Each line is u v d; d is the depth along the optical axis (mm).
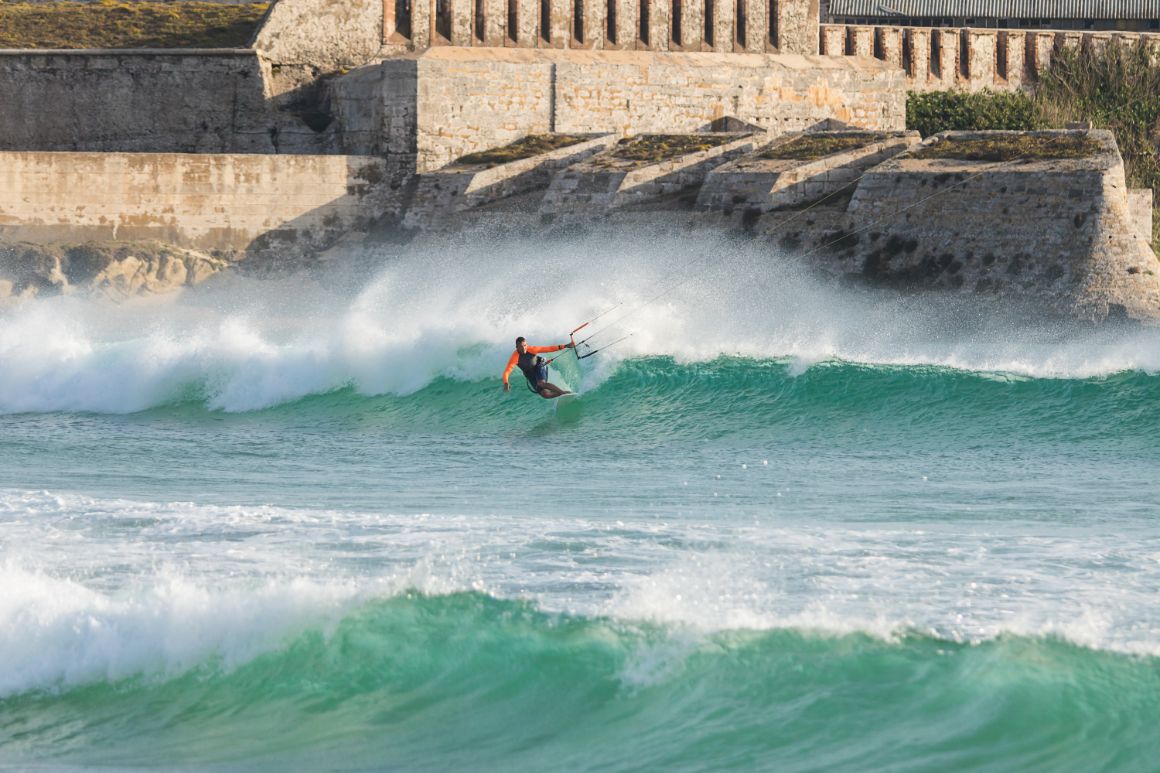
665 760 47000
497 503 84312
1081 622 52719
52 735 50656
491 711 50594
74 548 67375
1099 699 47656
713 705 49250
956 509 80375
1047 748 45812
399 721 50406
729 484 92688
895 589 57500
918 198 191500
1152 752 45344
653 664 51594
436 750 48750
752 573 60344
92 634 55094
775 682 50000
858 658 50781
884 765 45594
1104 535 69000
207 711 51562
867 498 85438
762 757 46625
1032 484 91438
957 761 45500
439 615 55500
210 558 65062
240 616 55656
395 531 70312
